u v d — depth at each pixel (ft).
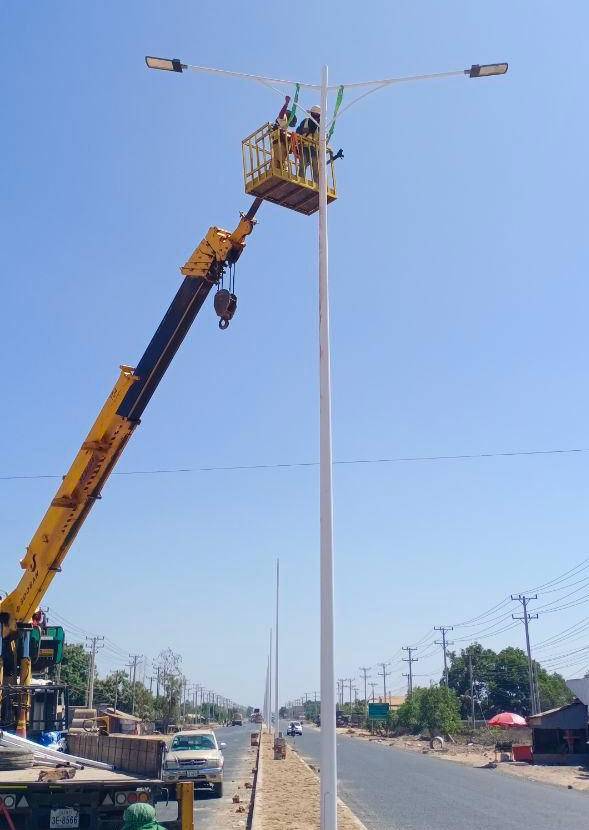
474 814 72.13
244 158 49.65
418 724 299.99
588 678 148.87
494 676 389.39
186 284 62.34
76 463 65.00
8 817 29.91
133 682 315.17
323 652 31.27
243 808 68.80
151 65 38.93
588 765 140.77
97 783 30.32
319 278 36.27
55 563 65.05
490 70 38.96
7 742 35.06
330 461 33.65
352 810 74.90
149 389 63.82
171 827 30.30
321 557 32.45
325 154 37.96
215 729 403.95
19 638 64.03
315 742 235.61
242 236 60.90
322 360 35.09
